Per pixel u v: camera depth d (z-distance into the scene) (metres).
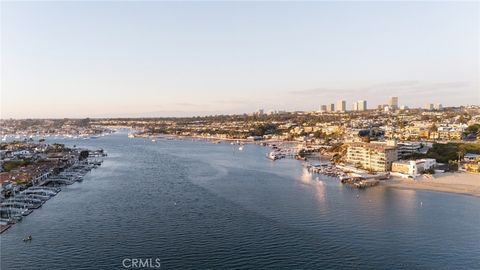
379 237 157.38
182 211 194.25
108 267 133.25
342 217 183.38
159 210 196.75
